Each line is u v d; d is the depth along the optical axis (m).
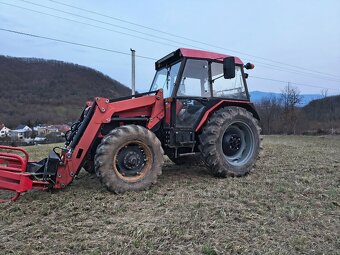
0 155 4.00
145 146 4.31
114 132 4.14
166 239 2.67
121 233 2.79
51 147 11.05
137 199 3.83
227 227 2.95
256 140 5.32
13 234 2.79
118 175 4.10
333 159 7.18
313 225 3.05
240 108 5.28
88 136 4.19
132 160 4.23
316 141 16.73
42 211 3.34
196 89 5.07
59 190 4.15
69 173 4.07
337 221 3.16
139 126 4.36
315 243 2.67
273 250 2.51
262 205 3.59
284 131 34.28
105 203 3.64
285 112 35.41
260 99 37.38
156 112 4.80
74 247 2.53
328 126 34.66
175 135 4.86
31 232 2.82
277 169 5.79
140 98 4.66
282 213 3.31
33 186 3.80
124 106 4.50
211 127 4.91
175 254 2.43
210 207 3.47
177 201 3.74
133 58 14.26
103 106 4.31
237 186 4.43
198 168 5.86
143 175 4.29
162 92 4.87
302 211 3.38
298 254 2.47
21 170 3.81
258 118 5.72
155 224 2.97
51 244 2.59
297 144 12.59
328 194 4.05
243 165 5.15
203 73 5.18
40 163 4.22
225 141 5.21
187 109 4.97
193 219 3.10
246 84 5.68
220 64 5.38
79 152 4.14
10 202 3.65
